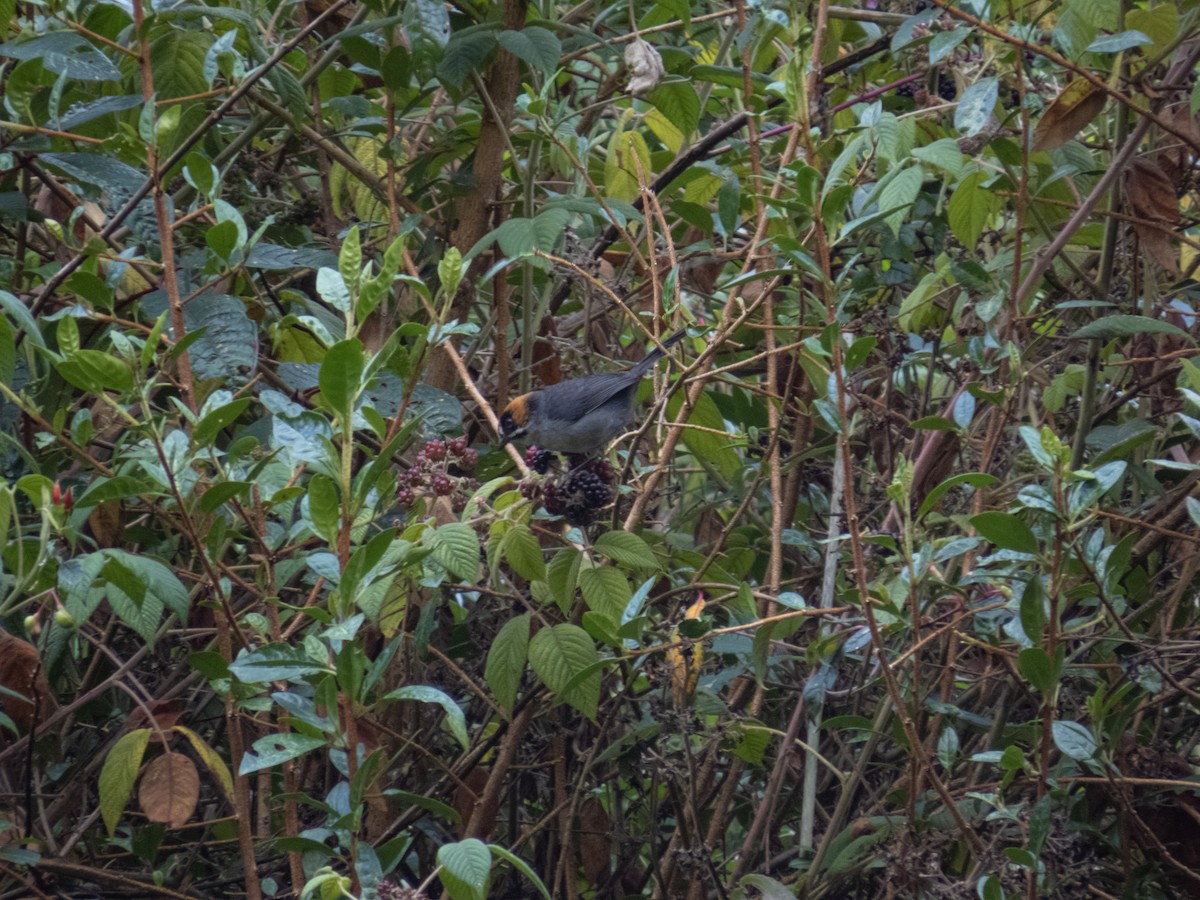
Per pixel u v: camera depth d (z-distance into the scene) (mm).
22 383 6730
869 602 5668
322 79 9133
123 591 5281
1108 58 7527
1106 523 7238
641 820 8523
